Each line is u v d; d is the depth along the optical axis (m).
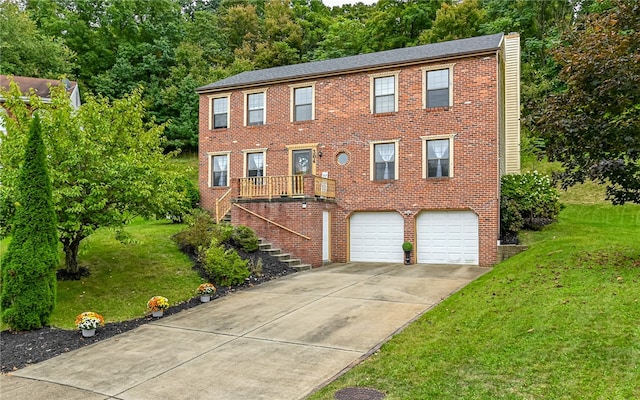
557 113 9.35
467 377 5.83
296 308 10.48
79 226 11.10
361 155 18.03
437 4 40.59
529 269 10.64
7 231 10.78
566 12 38.22
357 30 42.50
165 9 43.28
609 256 10.38
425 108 17.00
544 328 6.83
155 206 12.48
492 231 15.82
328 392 5.83
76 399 6.23
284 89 19.61
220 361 7.41
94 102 12.37
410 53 18.75
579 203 24.66
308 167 19.08
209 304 11.35
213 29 44.66
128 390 6.43
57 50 35.19
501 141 18.11
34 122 10.12
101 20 40.62
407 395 5.53
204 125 21.47
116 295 11.62
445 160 16.72
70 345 8.72
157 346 8.38
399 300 10.69
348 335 8.30
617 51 8.71
